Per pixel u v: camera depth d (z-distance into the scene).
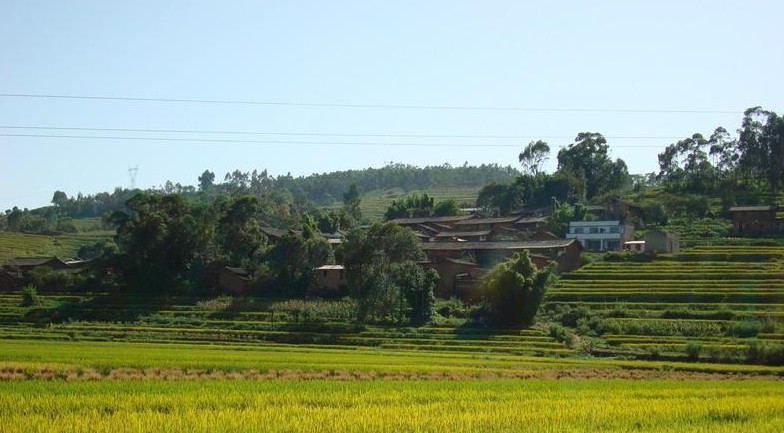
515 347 90.50
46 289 131.00
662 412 39.59
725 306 102.88
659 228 162.50
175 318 111.81
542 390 51.25
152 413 36.44
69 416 35.16
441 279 121.75
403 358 78.38
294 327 104.25
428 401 44.22
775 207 156.62
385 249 112.88
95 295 125.75
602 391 51.25
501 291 104.06
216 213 140.50
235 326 106.19
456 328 102.62
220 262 129.50
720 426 35.59
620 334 96.56
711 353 82.81
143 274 128.88
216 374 59.16
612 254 136.62
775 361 80.00
